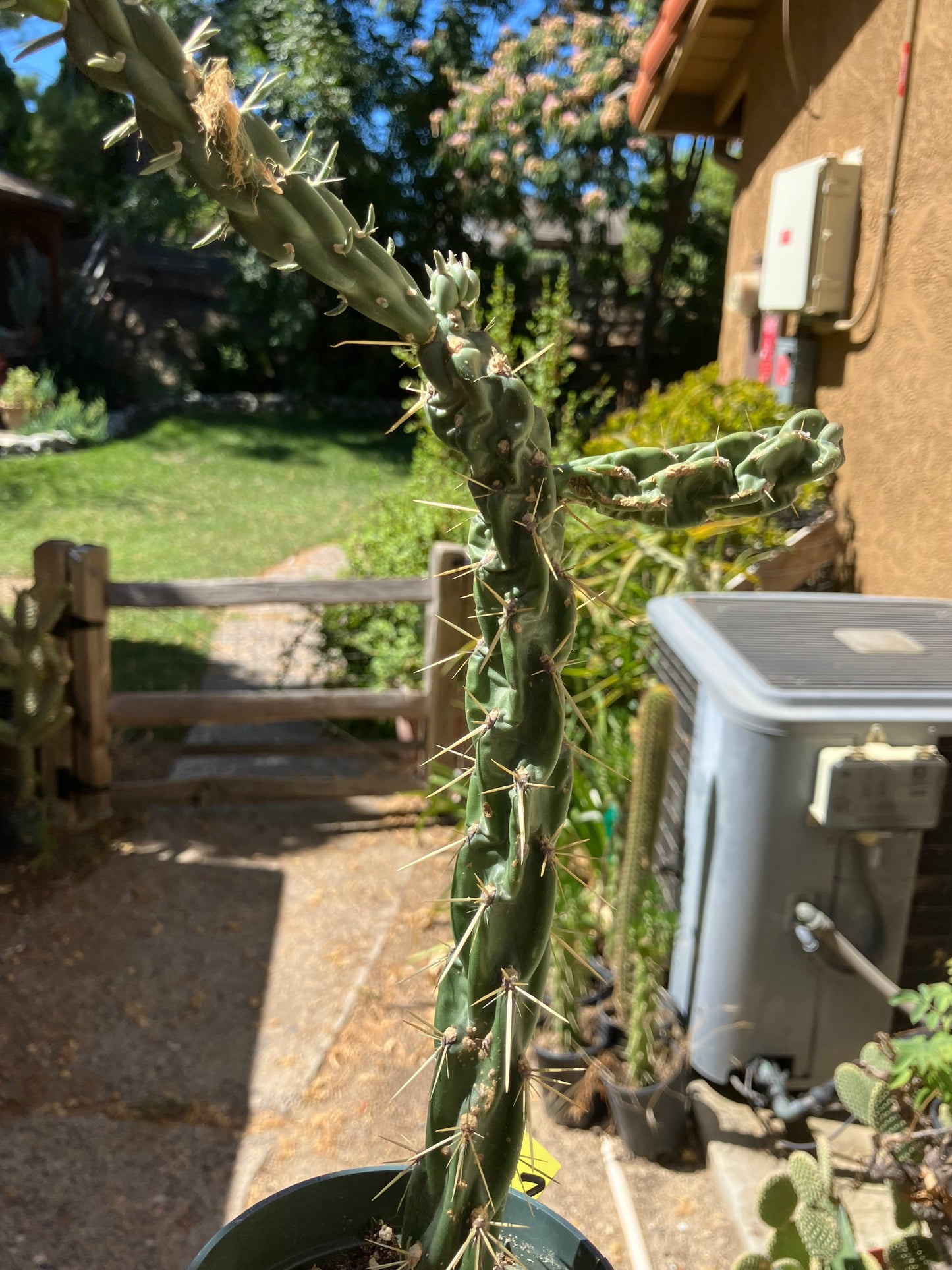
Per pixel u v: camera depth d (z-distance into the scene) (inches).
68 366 573.9
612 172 558.9
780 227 172.6
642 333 620.4
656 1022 99.0
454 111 546.6
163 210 591.2
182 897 138.9
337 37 552.1
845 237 161.3
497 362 36.4
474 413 35.4
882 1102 65.3
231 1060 109.7
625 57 491.2
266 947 129.3
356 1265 51.8
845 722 83.3
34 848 148.6
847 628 102.6
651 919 96.0
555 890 40.9
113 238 639.1
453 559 153.6
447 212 620.1
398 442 549.6
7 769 149.6
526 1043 41.8
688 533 161.0
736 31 205.3
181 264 658.8
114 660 232.5
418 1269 45.6
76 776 155.8
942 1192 61.6
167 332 655.1
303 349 624.4
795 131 185.8
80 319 618.2
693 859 95.7
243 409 617.0
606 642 150.5
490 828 40.6
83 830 154.7
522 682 38.5
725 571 161.0
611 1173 93.2
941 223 136.2
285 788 163.3
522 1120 42.7
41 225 612.1
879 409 154.4
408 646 181.8
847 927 88.4
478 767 40.1
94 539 337.4
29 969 122.8
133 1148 97.5
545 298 219.0
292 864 148.7
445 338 35.0
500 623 37.8
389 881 144.8
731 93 219.6
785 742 83.5
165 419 567.5
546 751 39.0
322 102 547.8
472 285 37.6
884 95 152.3
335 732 195.0
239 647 244.7
